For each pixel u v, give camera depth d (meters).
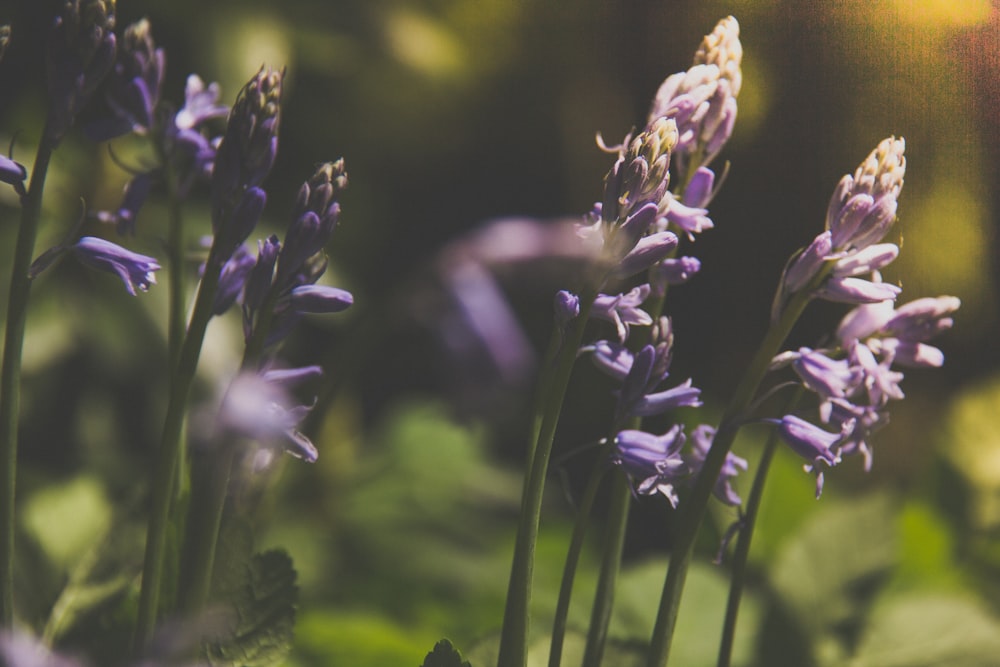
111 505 0.84
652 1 1.56
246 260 0.65
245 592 0.67
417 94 1.92
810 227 1.43
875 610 0.99
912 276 1.20
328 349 1.86
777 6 0.78
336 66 1.69
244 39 1.45
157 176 0.68
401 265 2.29
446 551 1.62
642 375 0.63
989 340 2.01
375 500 1.66
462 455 1.74
